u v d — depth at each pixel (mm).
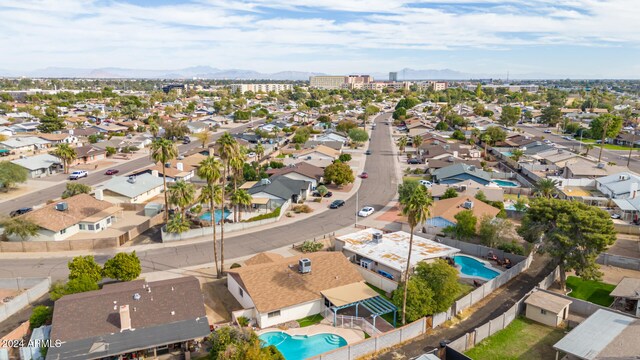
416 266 57844
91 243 68875
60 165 124812
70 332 40406
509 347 44594
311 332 46906
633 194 88312
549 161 126812
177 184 73438
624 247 70812
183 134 179000
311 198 99562
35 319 44688
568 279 60781
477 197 88875
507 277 59438
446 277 49062
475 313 51438
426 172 125125
